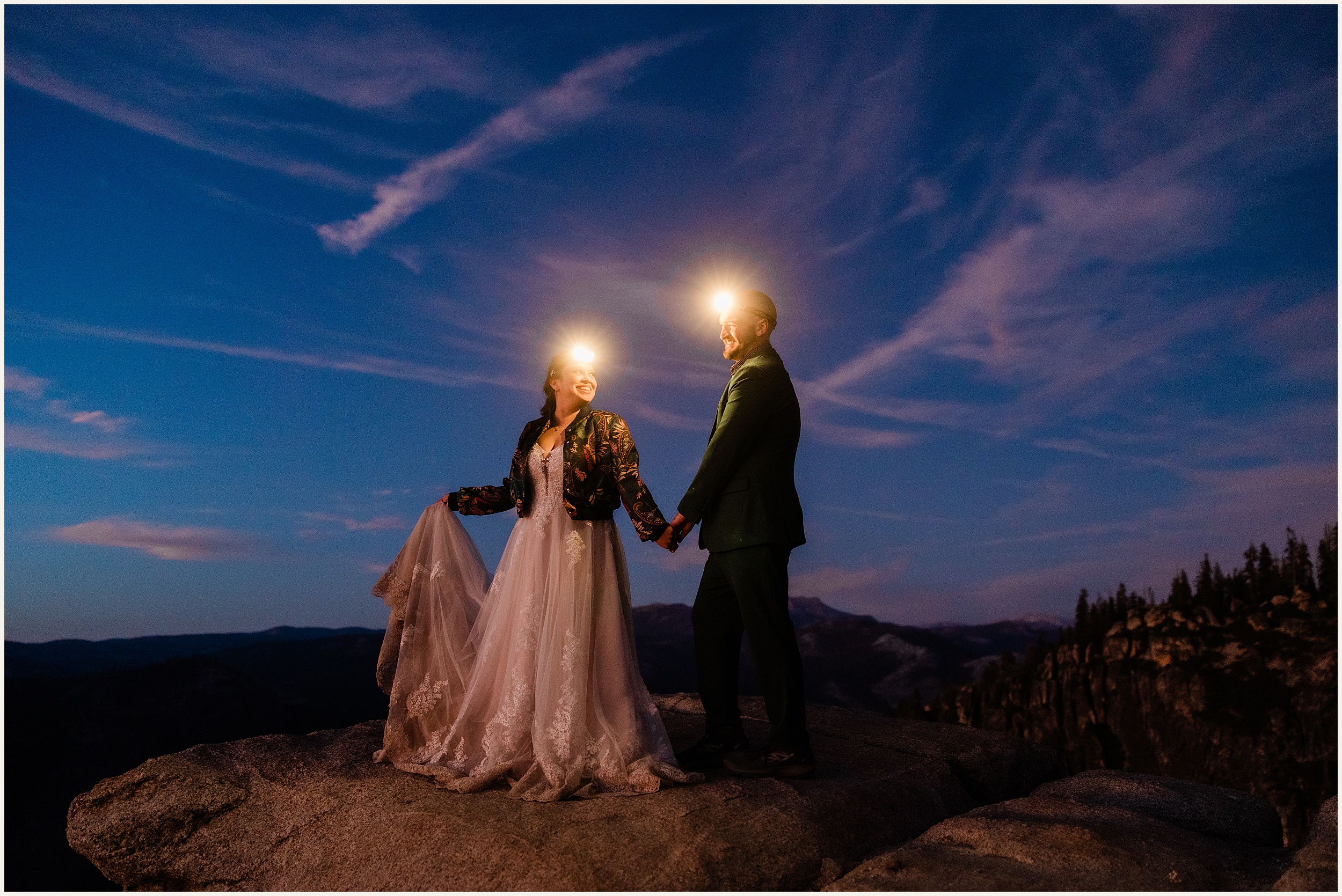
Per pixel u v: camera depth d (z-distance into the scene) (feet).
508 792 12.76
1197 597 442.91
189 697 393.29
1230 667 372.99
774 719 13.89
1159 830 11.98
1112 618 459.73
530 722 13.76
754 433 14.19
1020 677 476.95
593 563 14.84
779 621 13.78
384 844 11.55
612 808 12.06
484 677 14.65
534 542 14.88
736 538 13.89
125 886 12.97
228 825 12.76
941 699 534.78
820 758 15.72
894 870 11.00
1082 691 420.77
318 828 12.25
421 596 15.46
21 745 341.41
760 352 15.07
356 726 16.26
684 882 10.48
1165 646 399.44
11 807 311.27
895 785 14.01
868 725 18.15
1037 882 10.52
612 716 13.97
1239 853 11.78
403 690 14.61
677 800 12.30
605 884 10.33
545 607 14.33
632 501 14.44
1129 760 384.27
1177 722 373.40
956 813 14.42
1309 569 414.21
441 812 11.86
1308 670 343.87
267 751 14.37
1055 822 12.02
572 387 15.58
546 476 15.23
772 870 11.09
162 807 12.85
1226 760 349.00
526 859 10.69
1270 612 395.14
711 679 15.07
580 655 13.79
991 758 16.19
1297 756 329.93
